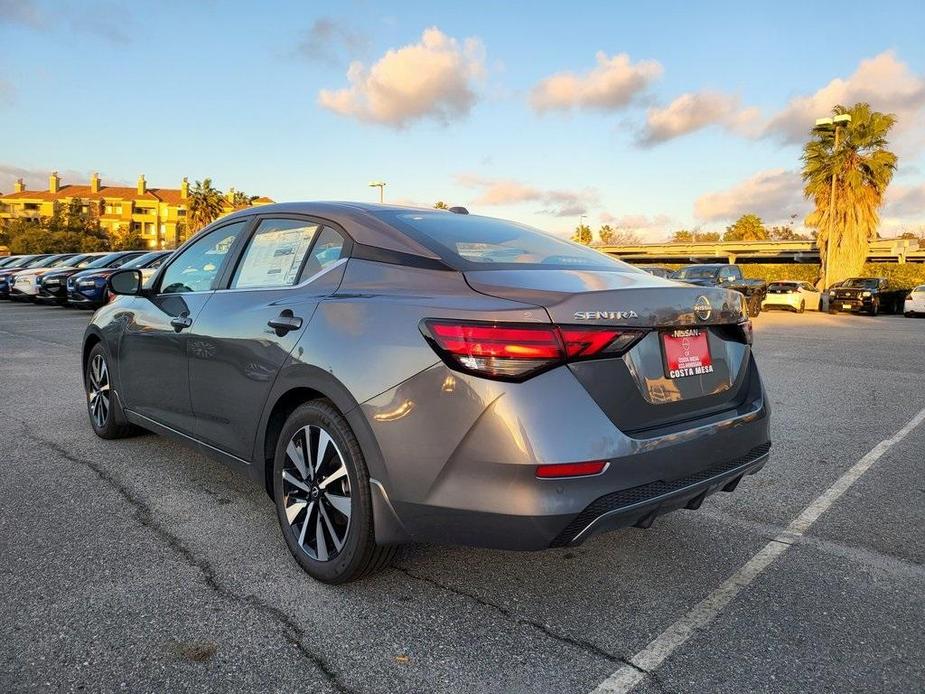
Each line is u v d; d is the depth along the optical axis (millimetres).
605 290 2367
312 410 2697
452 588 2709
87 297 16469
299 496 2824
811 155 33031
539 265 2785
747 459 2822
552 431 2170
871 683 2139
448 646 2305
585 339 2246
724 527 3408
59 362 8492
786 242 52625
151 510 3459
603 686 2105
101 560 2879
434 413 2277
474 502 2221
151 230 99875
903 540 3268
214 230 3787
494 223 3432
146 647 2244
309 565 2740
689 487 2492
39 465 4152
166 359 3699
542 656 2258
